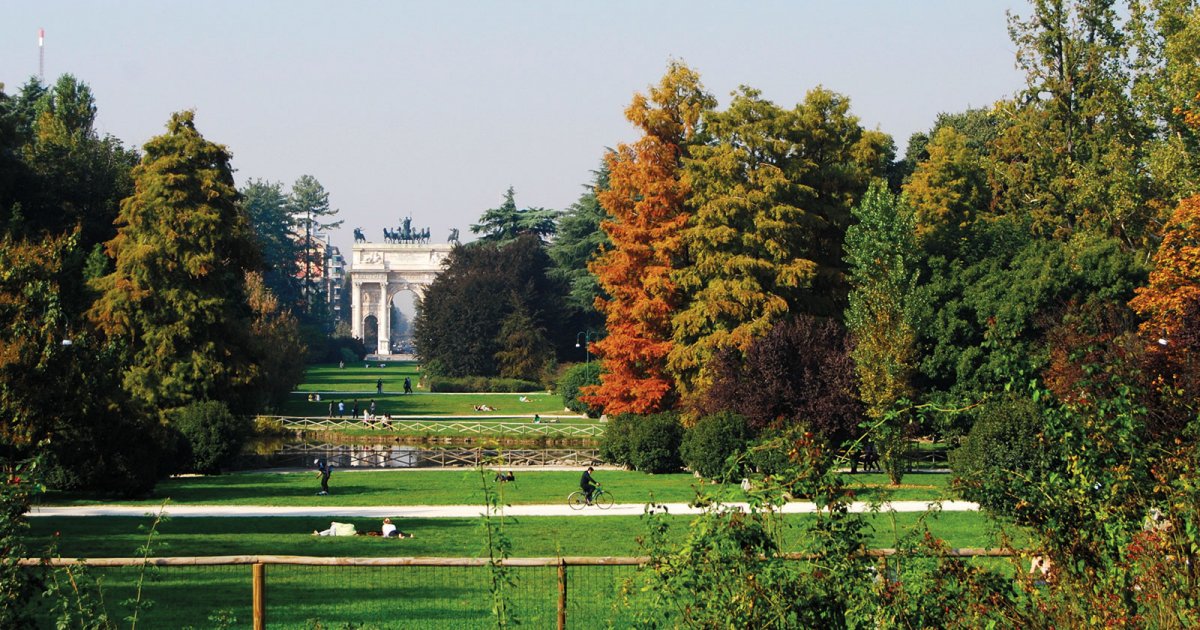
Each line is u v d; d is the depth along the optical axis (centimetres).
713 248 10200
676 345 10175
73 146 14425
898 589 2164
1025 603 2194
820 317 10256
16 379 5809
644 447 9488
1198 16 9144
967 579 2194
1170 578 2106
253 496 7912
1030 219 11869
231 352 11194
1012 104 11994
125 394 7644
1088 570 2172
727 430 8394
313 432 12762
